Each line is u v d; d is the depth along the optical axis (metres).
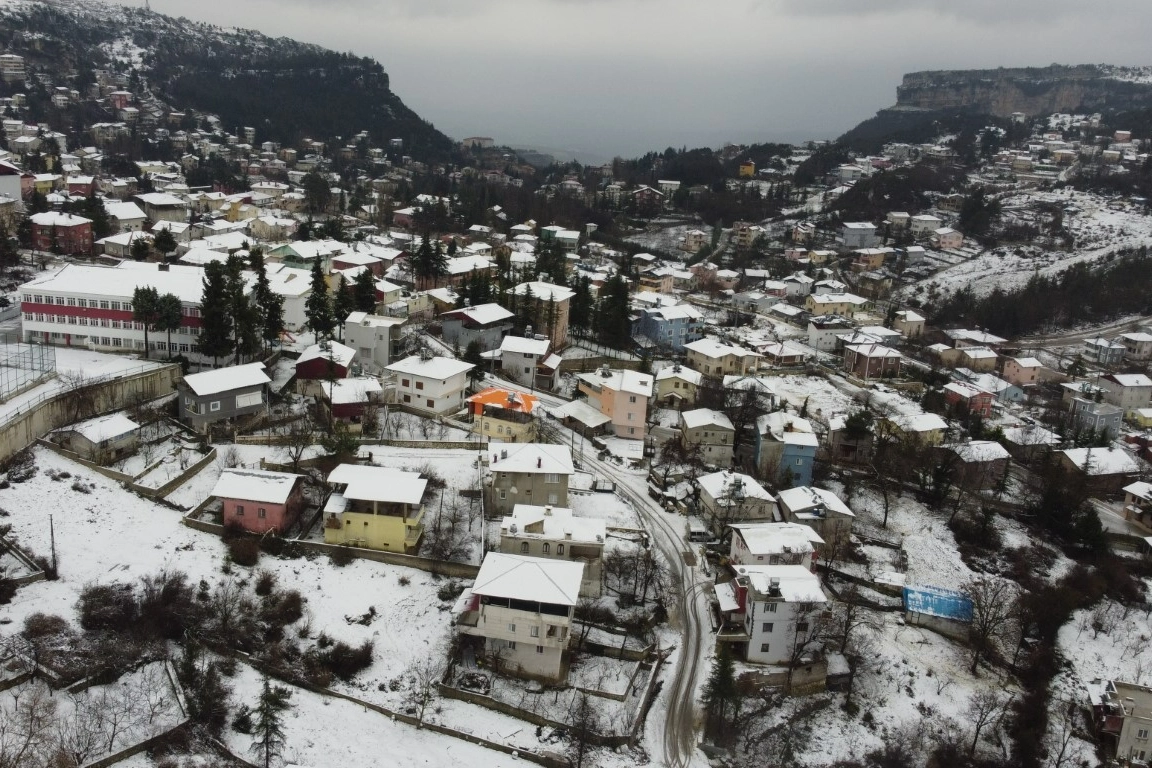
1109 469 131.62
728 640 82.12
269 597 77.62
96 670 64.56
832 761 74.12
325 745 64.75
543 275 179.75
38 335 113.25
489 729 69.50
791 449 112.56
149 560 77.75
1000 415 159.88
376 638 76.25
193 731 62.31
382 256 181.25
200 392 97.44
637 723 72.06
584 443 117.75
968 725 80.38
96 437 89.06
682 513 102.75
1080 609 99.81
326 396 107.69
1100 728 82.75
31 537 76.62
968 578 100.81
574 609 80.19
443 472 100.19
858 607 92.12
